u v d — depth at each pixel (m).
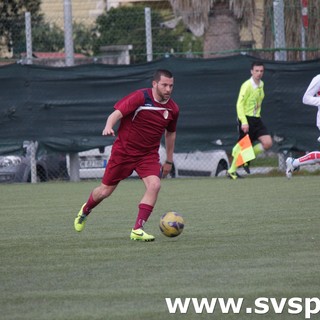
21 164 51.31
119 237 25.52
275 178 48.34
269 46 64.88
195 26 64.94
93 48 80.56
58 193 42.94
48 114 51.12
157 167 24.88
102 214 32.19
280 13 52.28
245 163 48.12
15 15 69.62
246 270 19.45
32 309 15.87
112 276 19.05
